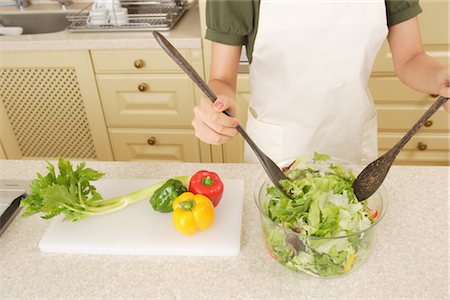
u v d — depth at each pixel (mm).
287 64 1149
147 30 1905
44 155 2271
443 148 1979
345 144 1214
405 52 1149
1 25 2291
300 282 748
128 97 2008
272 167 802
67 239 848
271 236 729
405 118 1901
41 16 2260
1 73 2020
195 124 878
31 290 760
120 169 1065
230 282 755
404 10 1108
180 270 785
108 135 2141
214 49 1170
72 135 2186
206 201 845
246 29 1125
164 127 2082
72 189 852
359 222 710
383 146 1994
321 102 1167
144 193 919
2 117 2148
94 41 1856
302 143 1203
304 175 828
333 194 743
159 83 1948
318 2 1073
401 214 869
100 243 837
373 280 739
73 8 2270
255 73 1197
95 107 2049
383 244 803
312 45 1121
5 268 806
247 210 922
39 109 2113
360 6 1070
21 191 982
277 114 1197
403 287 724
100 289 756
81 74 1959
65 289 759
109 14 1954
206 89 743
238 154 2088
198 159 2160
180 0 2160
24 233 888
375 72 1796
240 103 1894
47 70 1986
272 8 1086
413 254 780
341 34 1096
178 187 901
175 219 835
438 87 970
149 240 840
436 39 1698
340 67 1131
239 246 817
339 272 722
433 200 901
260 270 776
